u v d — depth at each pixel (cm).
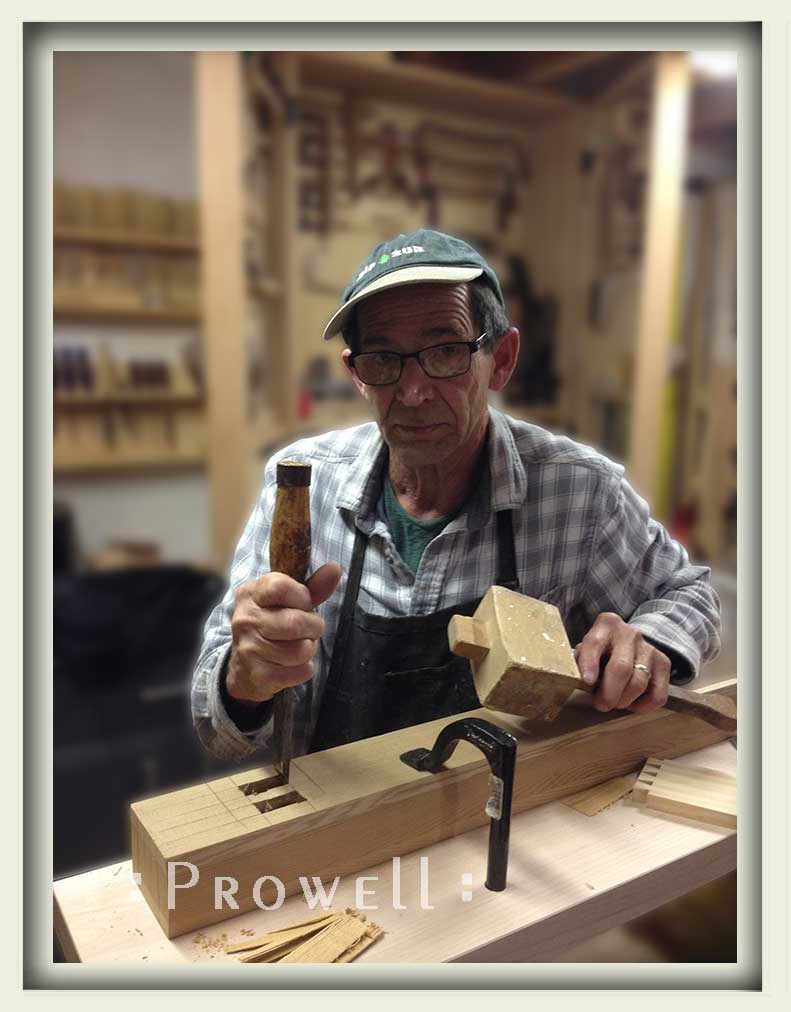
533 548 138
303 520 92
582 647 115
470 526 134
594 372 402
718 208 387
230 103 218
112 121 303
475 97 356
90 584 242
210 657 120
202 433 322
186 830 88
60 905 91
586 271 395
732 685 134
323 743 136
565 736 111
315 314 352
